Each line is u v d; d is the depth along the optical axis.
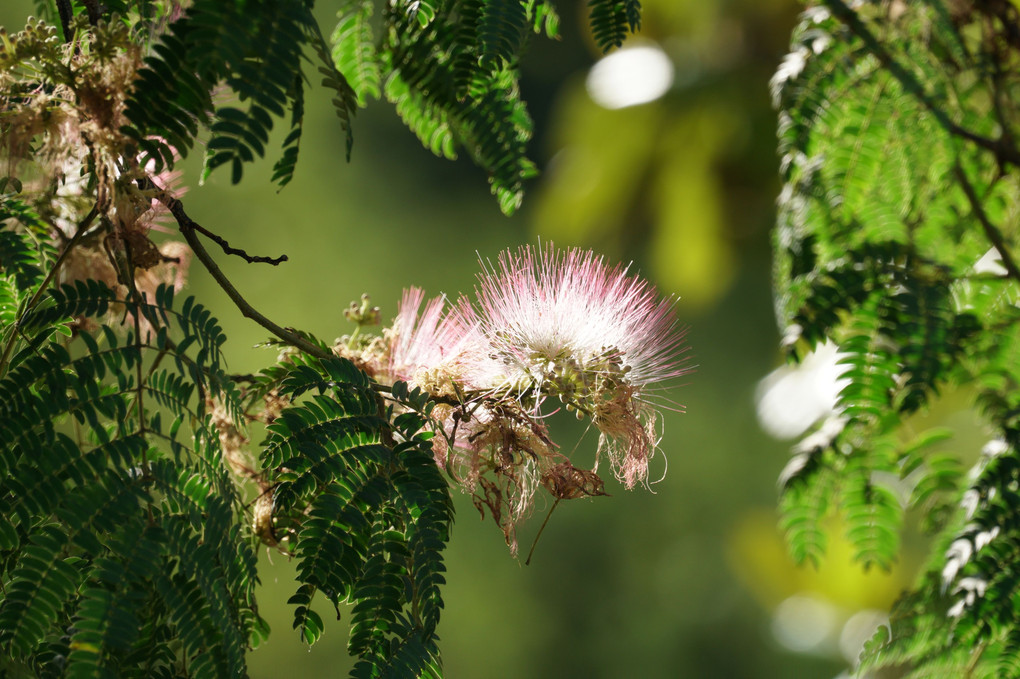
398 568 1.02
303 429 1.02
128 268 1.04
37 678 1.02
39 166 1.06
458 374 1.05
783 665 3.55
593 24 1.07
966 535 1.10
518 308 1.06
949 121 1.14
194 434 1.02
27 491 1.00
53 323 1.03
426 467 1.03
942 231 1.17
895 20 1.16
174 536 1.01
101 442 1.01
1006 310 1.15
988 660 1.12
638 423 1.05
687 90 1.92
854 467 1.16
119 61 1.02
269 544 1.05
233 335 3.46
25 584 1.00
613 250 2.16
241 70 1.00
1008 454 1.11
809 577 1.96
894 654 1.14
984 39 1.17
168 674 1.04
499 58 1.05
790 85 1.15
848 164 1.16
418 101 1.09
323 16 3.02
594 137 2.04
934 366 1.10
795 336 1.12
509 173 1.07
